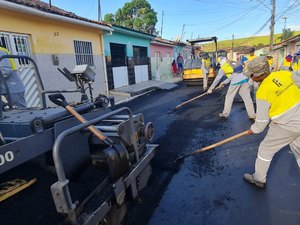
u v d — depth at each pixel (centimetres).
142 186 301
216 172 343
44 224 187
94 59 1094
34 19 761
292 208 256
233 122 588
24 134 214
